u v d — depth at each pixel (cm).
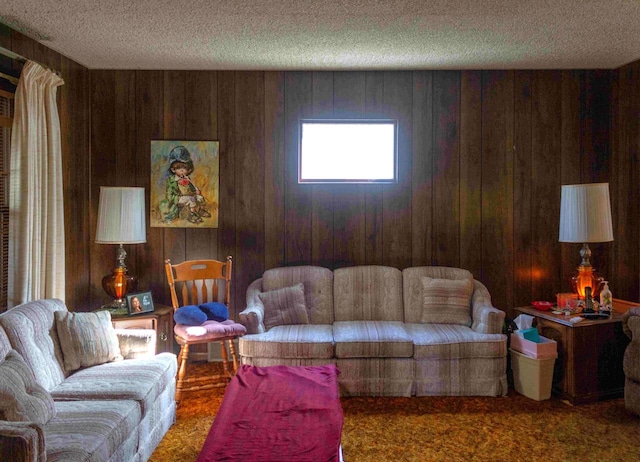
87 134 427
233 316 436
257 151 432
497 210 434
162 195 433
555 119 434
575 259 438
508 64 416
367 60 402
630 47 373
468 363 358
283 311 394
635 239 406
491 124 432
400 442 288
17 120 322
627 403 326
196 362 432
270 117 431
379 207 434
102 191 375
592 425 311
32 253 331
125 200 374
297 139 431
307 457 185
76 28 330
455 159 433
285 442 198
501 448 281
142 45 366
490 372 357
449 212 434
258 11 301
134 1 287
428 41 356
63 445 203
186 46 368
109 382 271
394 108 432
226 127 432
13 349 252
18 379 219
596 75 433
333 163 436
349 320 408
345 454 273
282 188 434
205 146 431
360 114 432
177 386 350
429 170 434
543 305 392
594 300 387
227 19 314
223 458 185
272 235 434
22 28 329
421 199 434
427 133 432
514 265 436
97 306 432
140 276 435
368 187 434
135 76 429
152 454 274
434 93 432
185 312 364
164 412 297
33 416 213
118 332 321
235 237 434
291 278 413
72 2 288
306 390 259
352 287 412
